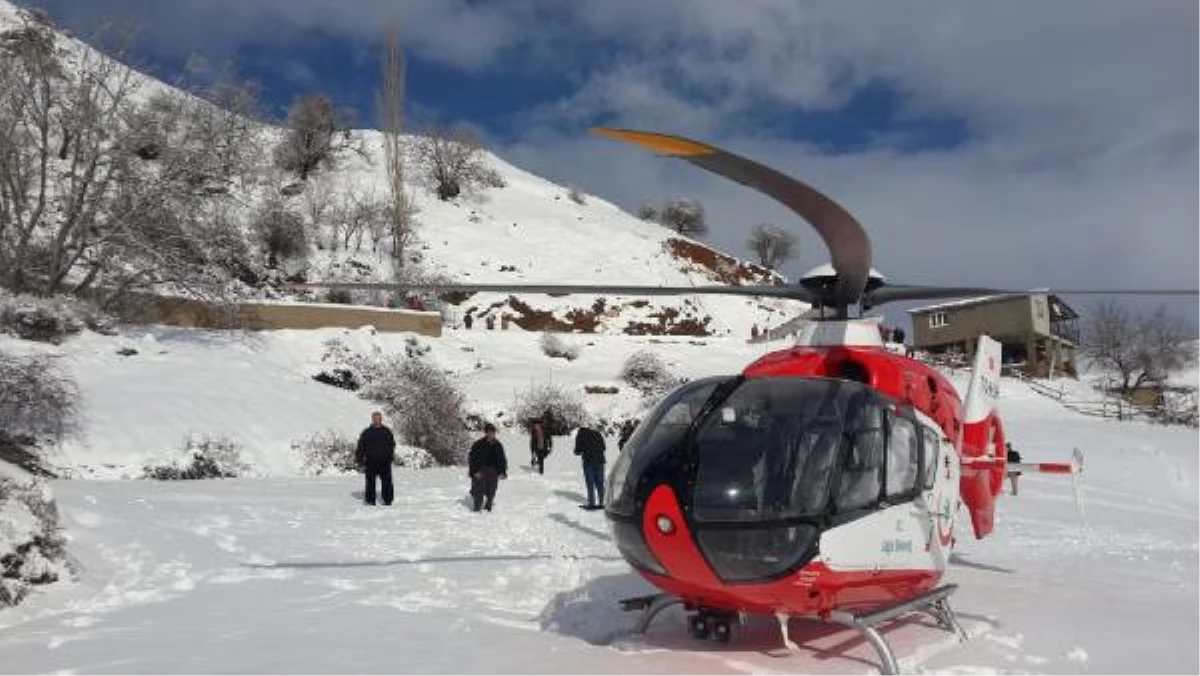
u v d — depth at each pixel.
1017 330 57.53
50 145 33.84
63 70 30.09
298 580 9.84
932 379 7.87
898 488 6.86
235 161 38.50
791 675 6.13
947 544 7.63
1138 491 27.95
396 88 65.25
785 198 5.46
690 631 7.29
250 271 39.94
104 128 28.97
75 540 10.65
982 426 9.66
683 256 72.38
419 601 8.85
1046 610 8.36
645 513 6.31
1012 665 6.49
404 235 59.78
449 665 6.44
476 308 55.12
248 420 23.97
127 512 13.09
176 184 29.81
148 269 29.50
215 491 17.44
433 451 28.03
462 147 76.06
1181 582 10.64
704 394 6.94
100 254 29.03
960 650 6.89
